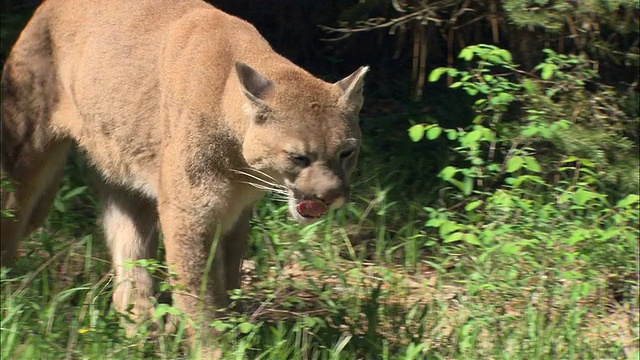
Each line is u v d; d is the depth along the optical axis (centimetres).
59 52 930
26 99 937
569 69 1169
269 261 1016
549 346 835
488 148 1191
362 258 1048
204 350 795
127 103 872
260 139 789
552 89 1052
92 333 783
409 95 1416
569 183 1011
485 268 934
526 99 1109
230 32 851
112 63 881
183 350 829
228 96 808
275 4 1460
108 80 882
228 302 869
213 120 812
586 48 1137
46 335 771
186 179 819
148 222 941
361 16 1181
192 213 821
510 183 977
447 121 1292
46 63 936
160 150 855
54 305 805
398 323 865
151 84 859
